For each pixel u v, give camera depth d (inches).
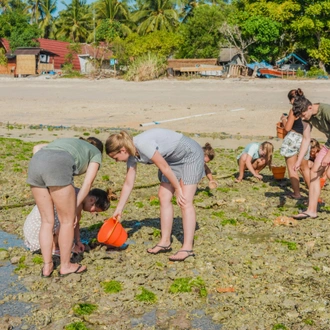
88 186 209.3
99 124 771.4
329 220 289.1
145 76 1546.5
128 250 240.1
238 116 813.9
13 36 2194.9
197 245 248.1
